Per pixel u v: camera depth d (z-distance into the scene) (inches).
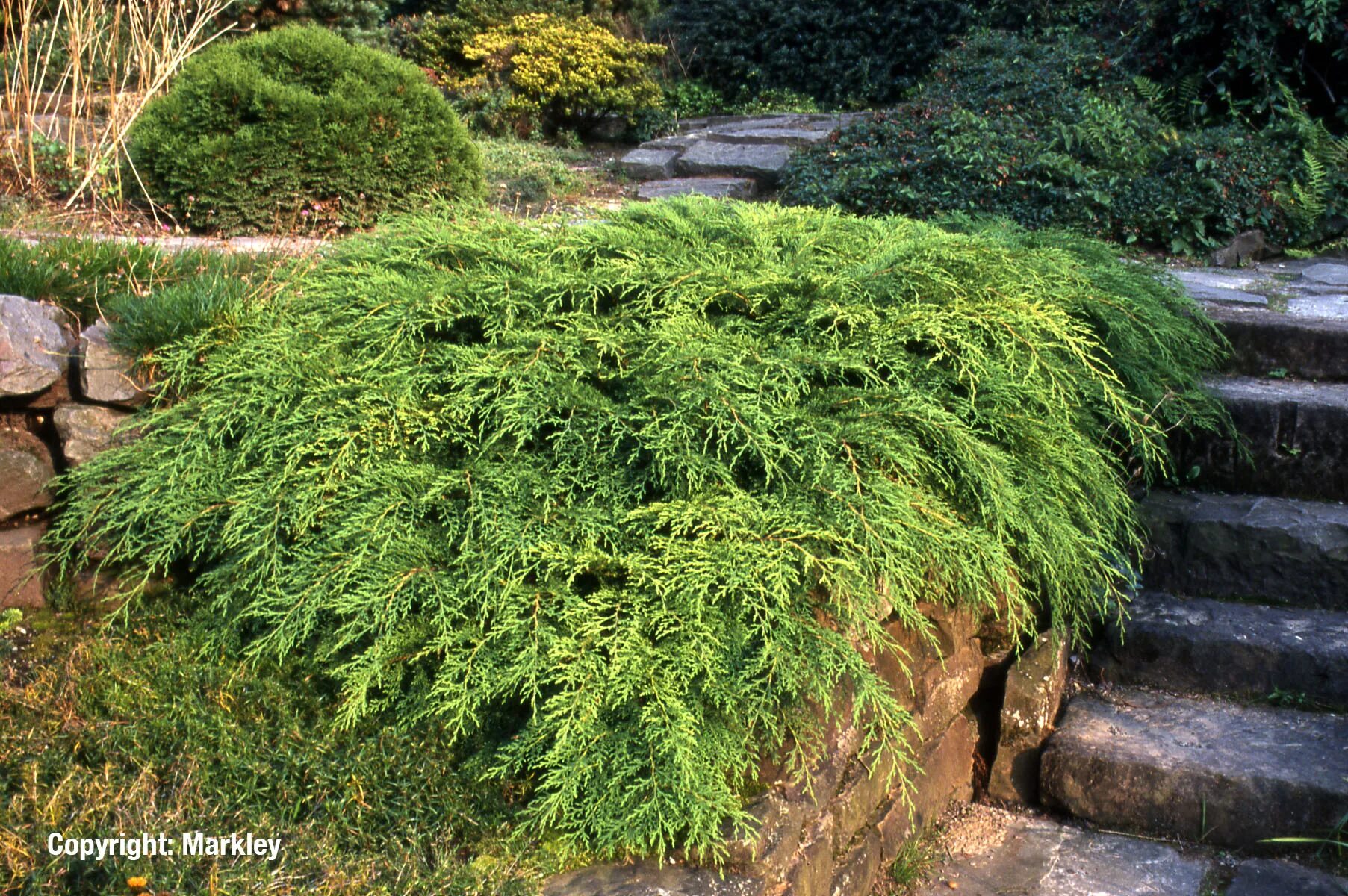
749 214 155.6
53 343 130.7
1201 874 118.5
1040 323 126.2
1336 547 143.4
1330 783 118.8
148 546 125.1
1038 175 280.5
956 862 123.1
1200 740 129.8
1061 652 139.6
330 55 248.2
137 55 264.7
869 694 103.1
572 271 133.1
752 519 105.7
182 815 96.4
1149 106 319.6
